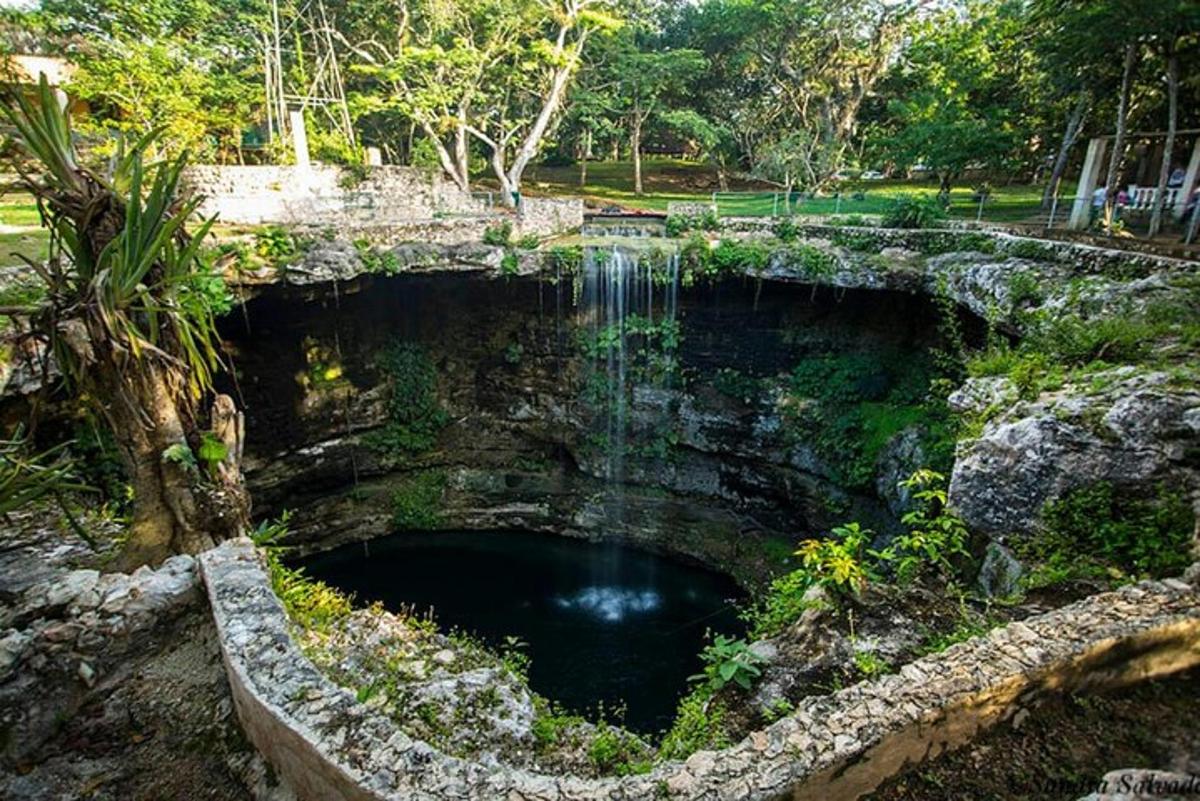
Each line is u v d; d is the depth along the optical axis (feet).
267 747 13.25
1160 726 13.12
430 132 69.00
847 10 77.05
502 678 19.86
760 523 56.49
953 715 12.54
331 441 58.75
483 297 60.64
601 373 59.67
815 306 52.49
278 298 49.19
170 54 60.23
